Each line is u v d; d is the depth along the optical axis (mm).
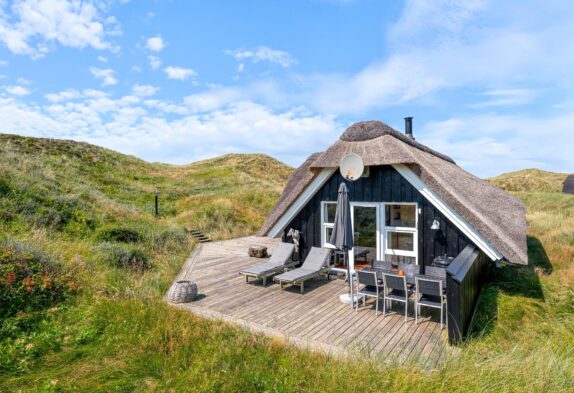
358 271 6496
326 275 9469
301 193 9562
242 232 19484
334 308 6707
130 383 4039
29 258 7402
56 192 15625
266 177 46125
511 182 38219
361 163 8102
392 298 6117
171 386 3965
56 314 6121
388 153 7984
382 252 8516
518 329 5355
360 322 5926
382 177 8453
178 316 6055
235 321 6023
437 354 4625
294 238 9930
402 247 8414
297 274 8125
